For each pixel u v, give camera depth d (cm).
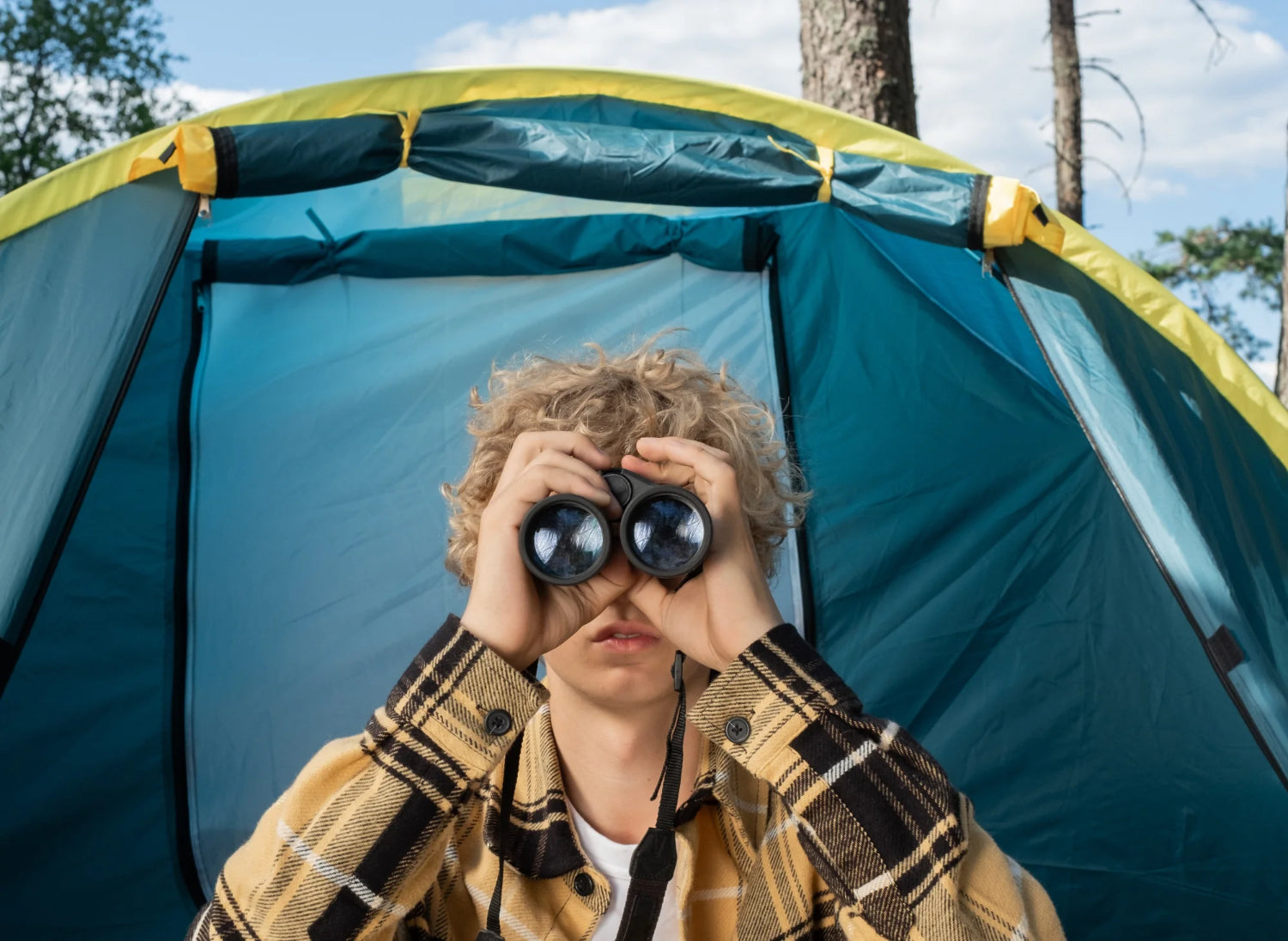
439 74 205
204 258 266
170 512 267
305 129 191
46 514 174
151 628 263
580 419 106
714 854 101
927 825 90
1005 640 271
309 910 88
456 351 276
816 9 407
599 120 209
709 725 94
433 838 90
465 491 114
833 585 275
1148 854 253
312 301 276
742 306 282
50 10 1298
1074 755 264
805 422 280
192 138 186
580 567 94
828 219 279
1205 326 202
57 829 251
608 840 99
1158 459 180
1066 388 188
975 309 272
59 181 194
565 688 101
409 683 92
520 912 98
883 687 271
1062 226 195
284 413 272
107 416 181
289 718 264
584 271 280
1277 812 249
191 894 255
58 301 187
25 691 255
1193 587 173
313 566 269
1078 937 244
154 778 258
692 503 95
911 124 405
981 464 278
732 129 206
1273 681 172
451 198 267
